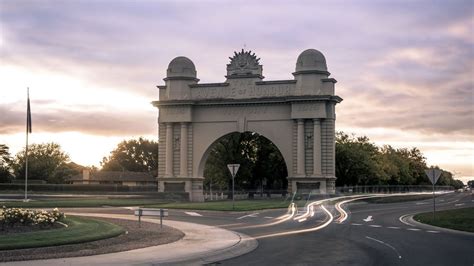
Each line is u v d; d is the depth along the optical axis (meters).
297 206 45.25
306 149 60.31
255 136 94.88
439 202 72.19
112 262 16.05
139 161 163.88
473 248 20.61
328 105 60.34
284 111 61.53
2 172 105.31
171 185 64.31
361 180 96.88
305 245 21.41
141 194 64.38
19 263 15.35
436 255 18.53
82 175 130.50
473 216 35.88
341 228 29.16
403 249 20.19
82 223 24.77
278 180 99.50
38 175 123.06
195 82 65.69
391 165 113.75
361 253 19.03
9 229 21.03
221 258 17.95
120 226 25.59
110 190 81.62
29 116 57.88
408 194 90.56
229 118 63.41
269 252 19.38
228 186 101.06
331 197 57.50
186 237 23.03
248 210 43.94
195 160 64.31
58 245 18.55
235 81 63.22
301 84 60.59
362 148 96.12
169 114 65.00
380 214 42.94
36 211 23.42
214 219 34.97
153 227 26.67
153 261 16.55
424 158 156.38
